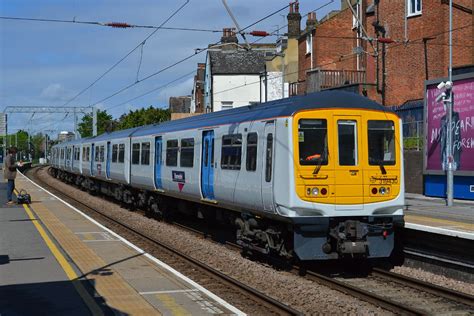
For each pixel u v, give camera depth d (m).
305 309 8.94
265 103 12.92
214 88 43.88
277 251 12.13
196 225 19.61
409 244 12.37
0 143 101.38
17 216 19.17
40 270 10.38
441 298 9.70
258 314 8.55
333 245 11.43
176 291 9.01
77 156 36.97
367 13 28.64
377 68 26.12
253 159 12.41
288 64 39.31
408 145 22.28
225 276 10.67
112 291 8.98
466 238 10.57
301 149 10.96
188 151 16.80
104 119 75.69
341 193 11.12
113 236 14.94
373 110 11.45
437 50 23.17
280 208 11.20
